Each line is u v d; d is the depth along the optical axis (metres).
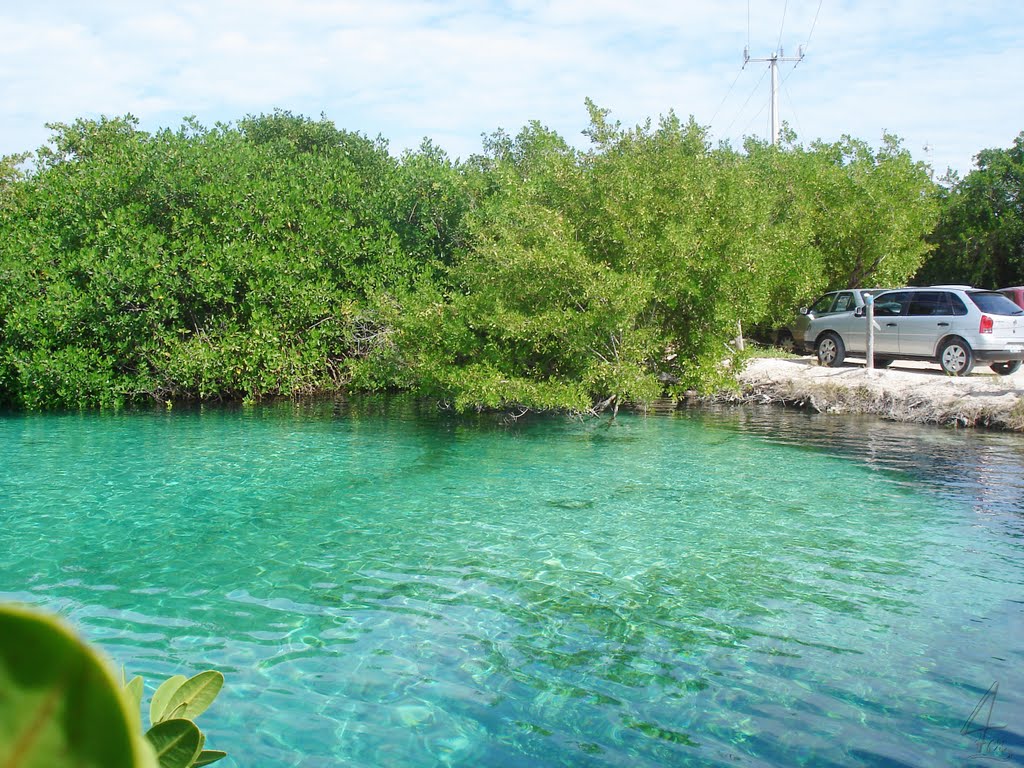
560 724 4.19
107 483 9.33
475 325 14.35
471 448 11.59
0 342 15.63
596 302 13.41
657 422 13.98
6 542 7.13
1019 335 15.82
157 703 1.37
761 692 4.54
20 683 0.50
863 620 5.52
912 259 23.42
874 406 14.66
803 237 19.39
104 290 15.32
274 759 3.83
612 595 5.98
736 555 6.89
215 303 16.64
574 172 15.09
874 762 3.83
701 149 16.73
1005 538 7.34
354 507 8.36
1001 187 30.89
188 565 6.57
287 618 5.52
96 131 21.44
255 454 11.09
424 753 3.90
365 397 17.36
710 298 14.73
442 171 18.81
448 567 6.57
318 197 17.80
